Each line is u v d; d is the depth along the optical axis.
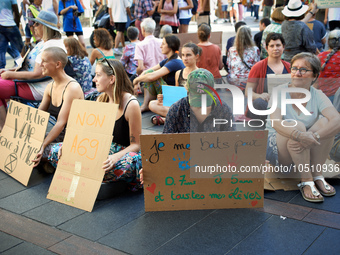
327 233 2.87
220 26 16.36
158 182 3.20
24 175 3.92
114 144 3.69
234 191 3.22
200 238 2.88
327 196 3.36
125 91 3.59
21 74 4.84
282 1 9.94
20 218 3.28
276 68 4.56
